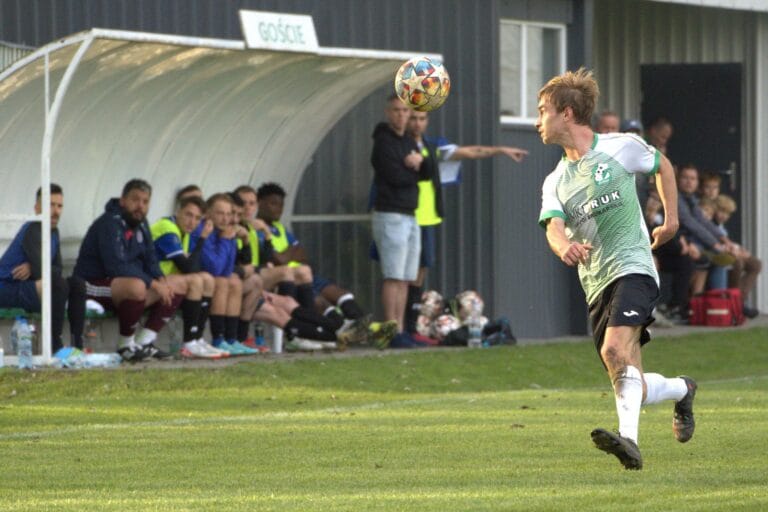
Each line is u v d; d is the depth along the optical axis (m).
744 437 32.75
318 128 57.91
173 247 49.44
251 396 42.94
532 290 66.06
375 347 54.75
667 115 80.94
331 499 24.53
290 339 53.81
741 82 79.69
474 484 26.19
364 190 60.94
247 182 57.50
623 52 80.62
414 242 56.72
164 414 38.81
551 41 67.12
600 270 27.53
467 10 62.53
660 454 30.05
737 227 80.12
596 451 30.70
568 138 27.75
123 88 50.00
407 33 60.66
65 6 51.09
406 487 25.92
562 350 57.91
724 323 69.06
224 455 30.48
